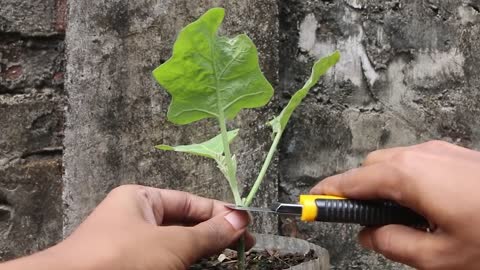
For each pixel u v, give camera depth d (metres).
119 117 0.52
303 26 0.58
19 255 0.57
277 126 0.38
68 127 0.53
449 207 0.29
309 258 0.40
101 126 0.53
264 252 0.42
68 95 0.53
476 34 0.62
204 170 0.53
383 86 0.60
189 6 0.53
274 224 0.54
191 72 0.35
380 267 0.59
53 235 0.57
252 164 0.54
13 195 0.57
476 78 0.62
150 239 0.32
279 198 0.57
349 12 0.59
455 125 0.61
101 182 0.52
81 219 0.53
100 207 0.35
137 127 0.52
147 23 0.53
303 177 0.58
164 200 0.40
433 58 0.61
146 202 0.37
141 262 0.31
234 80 0.36
